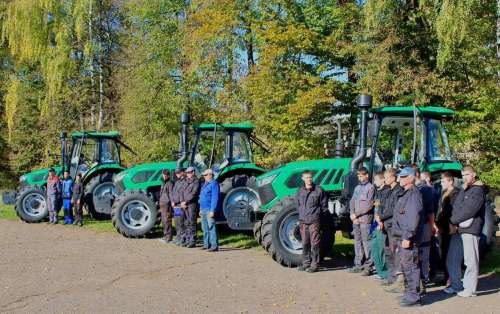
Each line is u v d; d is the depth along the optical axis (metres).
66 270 8.69
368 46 17.20
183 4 26.84
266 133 18.27
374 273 8.60
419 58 17.19
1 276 8.24
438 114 9.52
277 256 9.01
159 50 25.11
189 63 23.52
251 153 12.94
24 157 32.25
